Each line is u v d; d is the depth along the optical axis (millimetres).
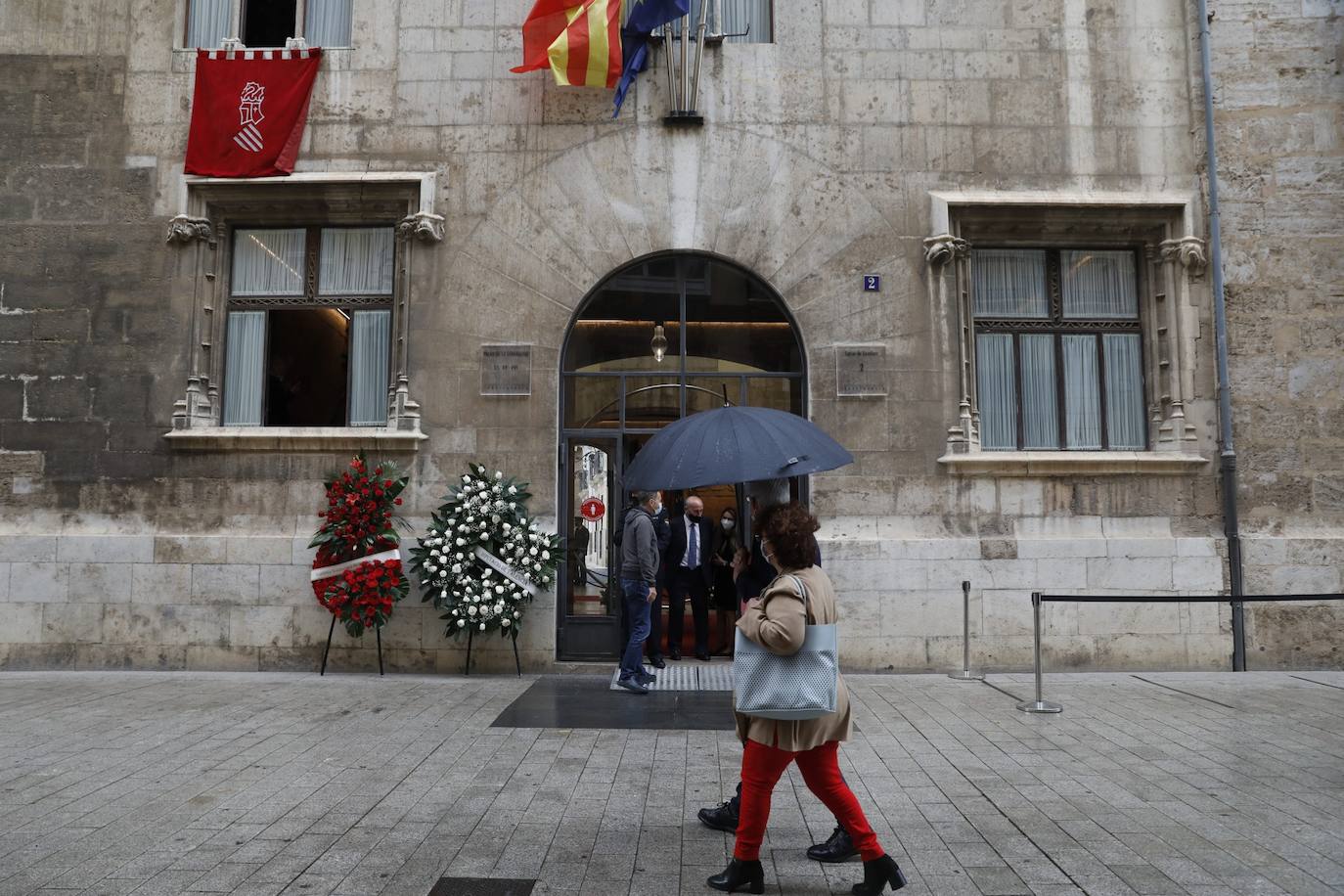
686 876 4207
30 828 4812
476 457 10195
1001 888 4047
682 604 10352
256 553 9922
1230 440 10047
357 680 9258
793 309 10414
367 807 5188
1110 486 10125
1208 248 10344
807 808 5199
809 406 10273
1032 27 10688
